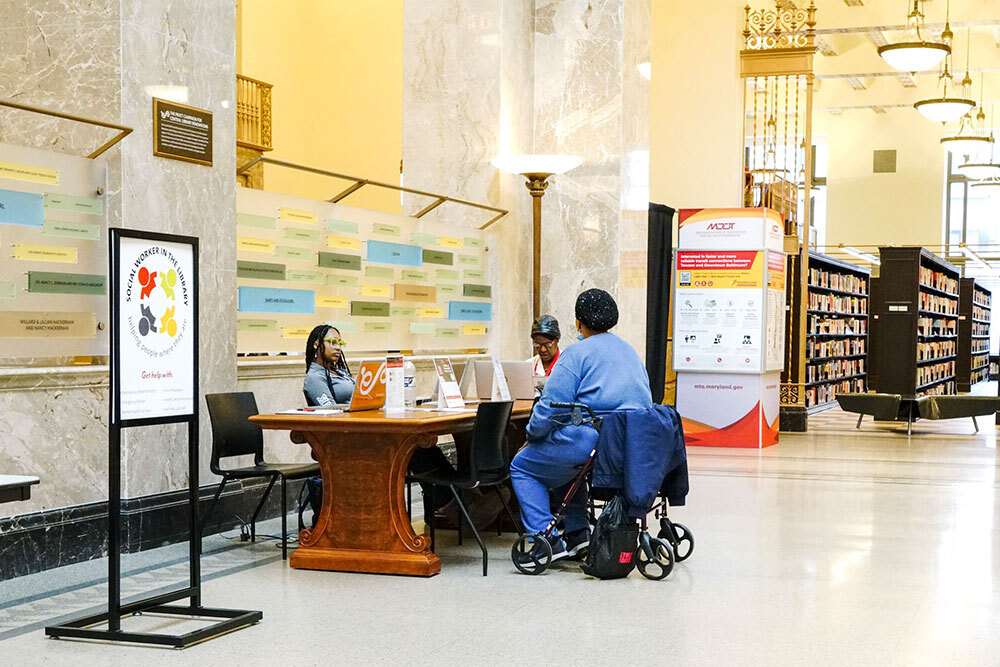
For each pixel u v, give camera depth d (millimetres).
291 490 7492
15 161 5453
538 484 5801
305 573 5566
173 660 3961
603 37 10242
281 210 7539
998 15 19000
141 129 6148
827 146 28594
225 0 6828
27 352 5523
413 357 8945
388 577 5492
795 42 14906
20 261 5492
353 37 18094
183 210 6477
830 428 15445
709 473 10031
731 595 5133
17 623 4504
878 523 7250
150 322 4324
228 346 6867
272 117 17562
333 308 8086
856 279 21734
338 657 4016
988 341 33969
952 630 4504
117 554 4242
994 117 27391
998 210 28844
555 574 5621
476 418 5531
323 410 5895
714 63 15078
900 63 16188
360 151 18016
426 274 9125
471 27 9930
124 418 4230
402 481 5621
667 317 12664
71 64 6090
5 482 3521
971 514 7688
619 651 4133
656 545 5508
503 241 10047
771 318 12547
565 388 5711
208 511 6043
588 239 10258
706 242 12336
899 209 27953
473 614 4719
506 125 9945
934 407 14594
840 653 4137
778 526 7109
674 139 15227
